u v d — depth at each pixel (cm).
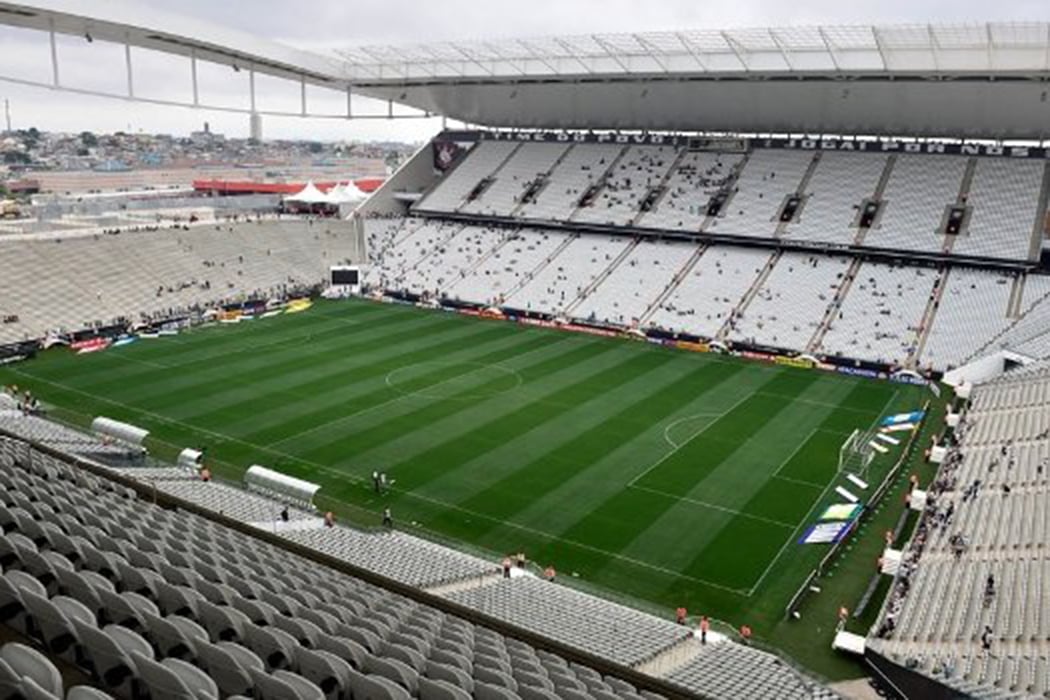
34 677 852
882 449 4741
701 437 4862
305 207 10800
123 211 9988
